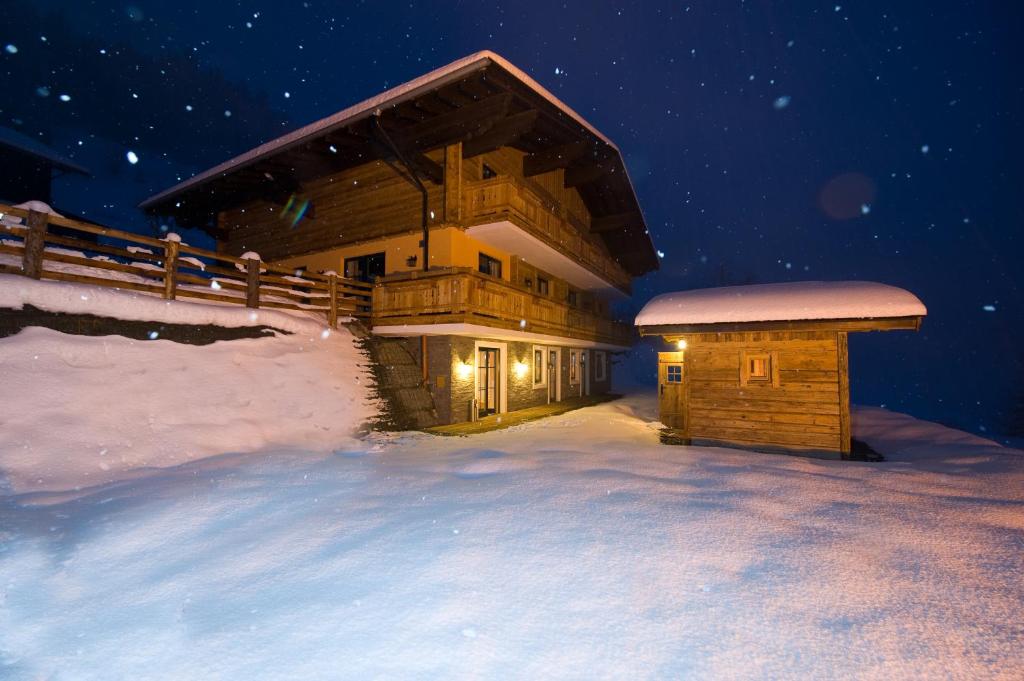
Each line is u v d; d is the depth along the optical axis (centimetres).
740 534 439
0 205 733
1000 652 273
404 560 382
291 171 1597
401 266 1434
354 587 340
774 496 561
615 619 302
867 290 851
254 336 1045
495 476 652
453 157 1330
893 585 350
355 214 1557
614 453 824
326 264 1638
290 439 859
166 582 351
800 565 379
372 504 521
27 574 362
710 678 250
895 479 651
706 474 668
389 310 1317
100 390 734
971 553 404
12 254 834
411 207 1431
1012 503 541
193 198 1888
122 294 848
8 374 668
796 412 876
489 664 259
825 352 866
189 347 913
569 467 706
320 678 250
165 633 291
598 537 429
